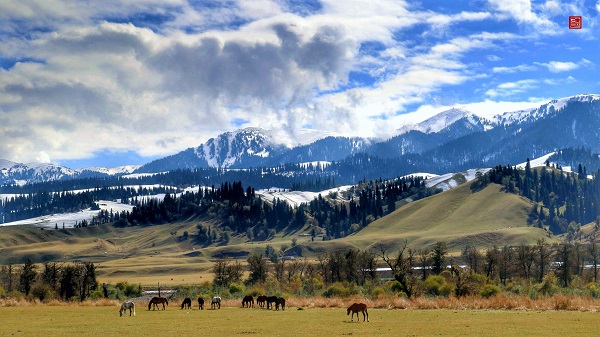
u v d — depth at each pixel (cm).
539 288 10206
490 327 4559
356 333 4300
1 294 12562
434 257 16038
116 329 4797
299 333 4341
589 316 5288
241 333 4391
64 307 8469
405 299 7450
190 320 5591
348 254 15312
